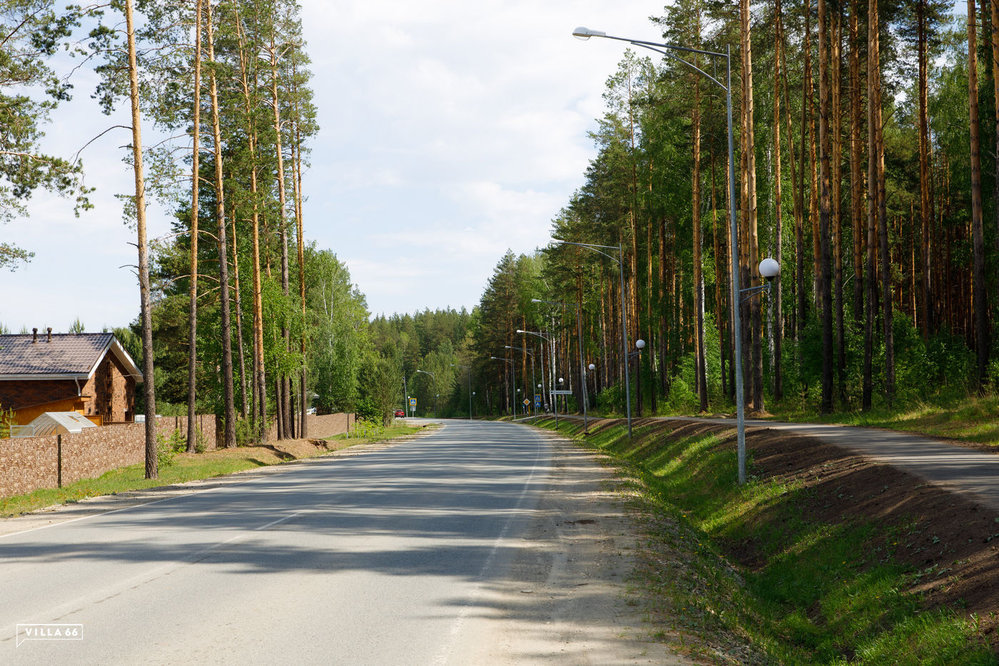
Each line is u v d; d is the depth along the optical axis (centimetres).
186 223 3678
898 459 1451
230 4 3238
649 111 4903
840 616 859
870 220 2919
